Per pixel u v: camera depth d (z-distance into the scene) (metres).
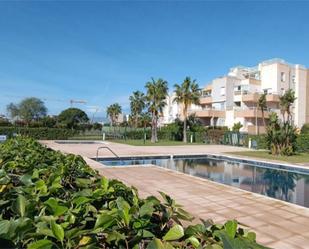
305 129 37.69
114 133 45.75
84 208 1.77
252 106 41.84
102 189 2.16
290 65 43.28
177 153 21.77
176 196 7.72
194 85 37.34
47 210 1.67
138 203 1.92
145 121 44.38
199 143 35.16
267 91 42.25
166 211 1.91
